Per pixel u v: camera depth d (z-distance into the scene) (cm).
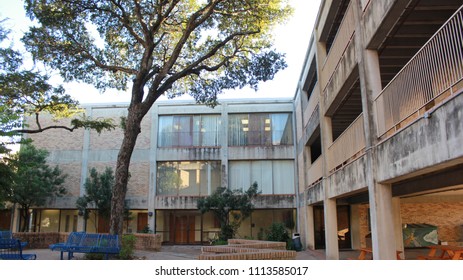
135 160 2758
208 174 2728
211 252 946
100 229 2708
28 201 2519
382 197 874
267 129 2762
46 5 1502
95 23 1647
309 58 1934
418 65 684
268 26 1681
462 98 509
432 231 1977
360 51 981
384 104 858
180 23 1719
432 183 938
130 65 1839
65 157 2795
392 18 820
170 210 2719
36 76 1581
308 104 2053
